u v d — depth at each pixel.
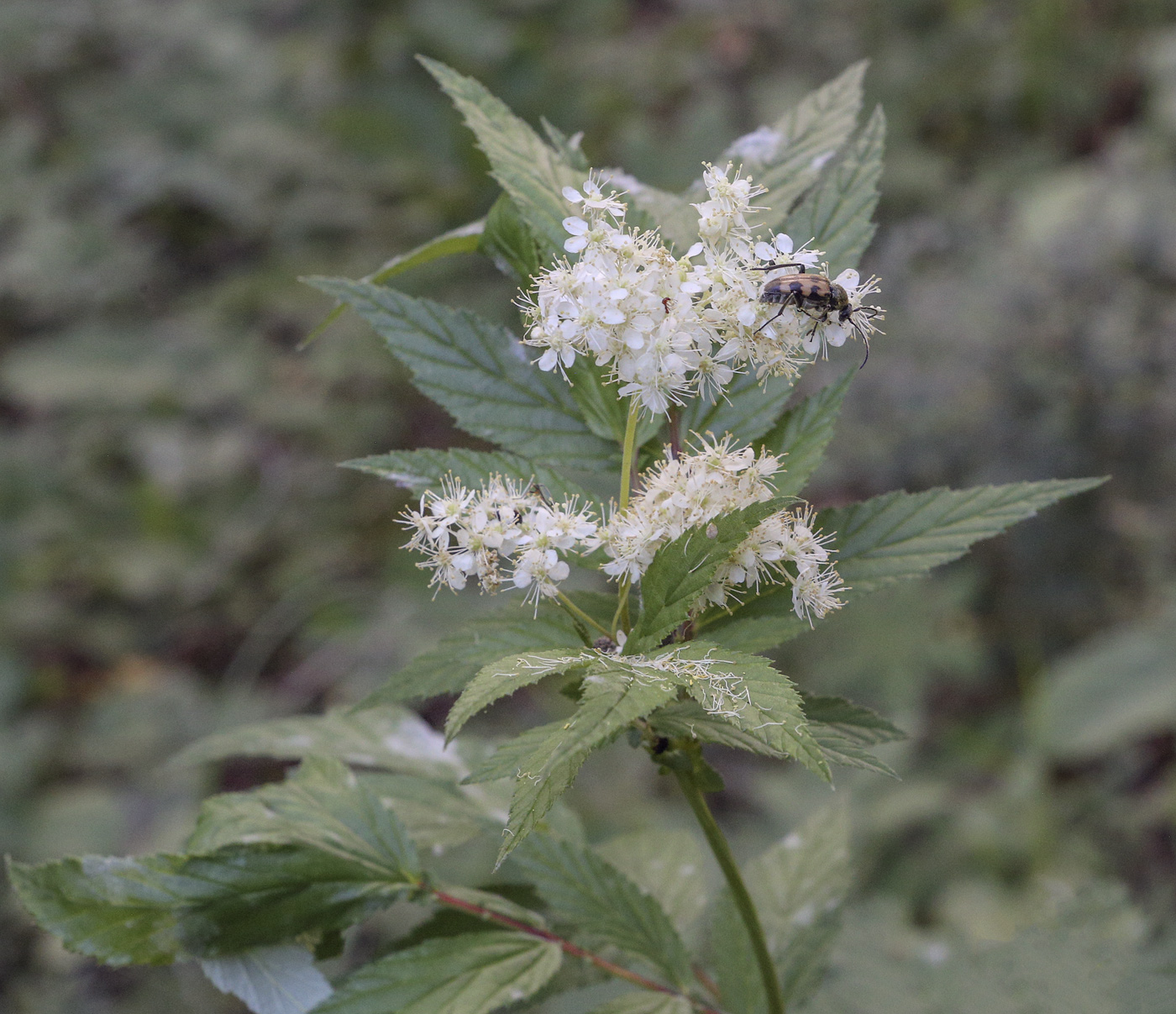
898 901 0.29
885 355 0.66
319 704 0.65
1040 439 0.63
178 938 0.21
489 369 0.21
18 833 0.59
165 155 0.88
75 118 0.91
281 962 0.21
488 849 0.43
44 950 0.54
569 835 0.24
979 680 0.63
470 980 0.21
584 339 0.20
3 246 0.84
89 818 0.60
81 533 0.74
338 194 0.87
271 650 0.69
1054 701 0.55
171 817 0.60
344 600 0.70
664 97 0.98
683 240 0.21
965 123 0.92
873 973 0.27
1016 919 0.48
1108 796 0.54
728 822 0.54
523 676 0.18
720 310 0.20
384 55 0.92
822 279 0.20
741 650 0.20
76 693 0.68
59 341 0.81
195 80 0.93
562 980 0.22
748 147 0.22
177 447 0.77
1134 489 0.62
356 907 0.21
